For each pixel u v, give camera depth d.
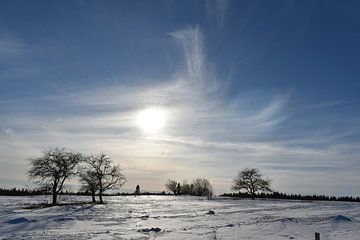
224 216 44.62
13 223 36.69
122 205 67.69
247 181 120.69
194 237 27.33
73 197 105.19
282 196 129.00
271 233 28.62
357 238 26.23
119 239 26.91
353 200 115.38
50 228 33.12
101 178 77.38
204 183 148.12
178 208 60.34
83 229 32.28
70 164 70.31
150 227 33.06
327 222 34.69
